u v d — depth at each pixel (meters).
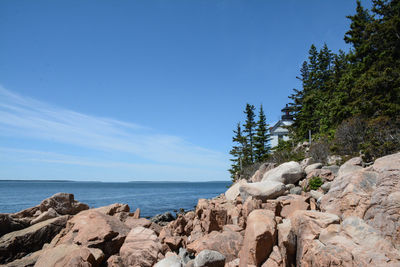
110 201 52.53
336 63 32.56
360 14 25.70
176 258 8.93
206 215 11.77
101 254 9.09
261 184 13.53
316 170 14.23
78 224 11.79
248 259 7.20
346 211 8.14
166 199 57.31
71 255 8.42
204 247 9.12
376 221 6.91
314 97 35.59
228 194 18.34
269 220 8.06
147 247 9.20
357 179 8.59
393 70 15.92
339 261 5.84
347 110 19.53
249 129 49.59
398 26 17.80
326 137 21.33
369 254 5.62
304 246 7.05
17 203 53.81
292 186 14.49
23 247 11.53
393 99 15.21
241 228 10.26
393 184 7.25
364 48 19.62
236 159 48.44
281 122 51.91
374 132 14.49
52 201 15.91
